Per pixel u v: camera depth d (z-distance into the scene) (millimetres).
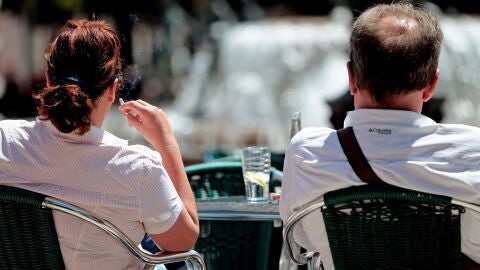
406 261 6844
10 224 7195
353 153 6883
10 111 38094
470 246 6934
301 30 28875
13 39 47656
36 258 7266
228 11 43094
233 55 28922
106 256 7273
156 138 7777
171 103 40531
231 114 28484
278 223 8656
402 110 6949
